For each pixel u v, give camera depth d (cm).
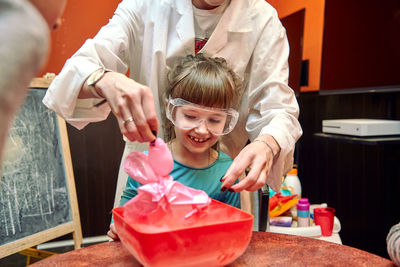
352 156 220
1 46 26
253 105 123
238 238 66
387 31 169
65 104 98
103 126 256
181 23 114
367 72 184
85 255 78
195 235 62
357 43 191
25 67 27
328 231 171
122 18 116
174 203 73
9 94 26
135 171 77
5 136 27
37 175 173
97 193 258
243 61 120
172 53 116
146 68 119
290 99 115
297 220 178
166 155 76
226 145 132
